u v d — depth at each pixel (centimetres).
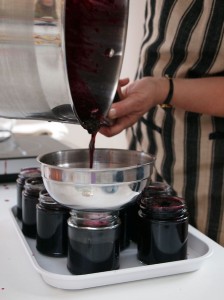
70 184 51
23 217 66
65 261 59
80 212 54
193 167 91
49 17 47
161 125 95
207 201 90
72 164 63
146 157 60
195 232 66
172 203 60
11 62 51
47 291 51
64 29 48
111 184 51
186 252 59
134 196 54
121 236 62
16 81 52
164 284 54
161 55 93
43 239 60
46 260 59
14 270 56
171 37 90
